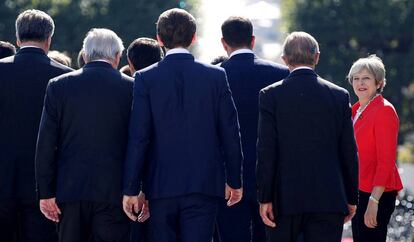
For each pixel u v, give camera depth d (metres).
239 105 20.36
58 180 18.27
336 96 18.08
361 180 20.69
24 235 19.59
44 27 19.58
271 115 17.88
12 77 19.25
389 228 33.75
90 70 18.55
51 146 18.14
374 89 20.86
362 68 20.84
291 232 18.09
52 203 18.22
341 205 17.83
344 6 85.44
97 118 18.28
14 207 19.33
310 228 18.03
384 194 20.70
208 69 18.42
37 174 18.11
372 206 20.33
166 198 17.94
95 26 82.00
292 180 17.81
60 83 18.39
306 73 18.16
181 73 18.25
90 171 18.19
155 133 18.11
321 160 17.83
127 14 82.81
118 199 18.27
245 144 20.31
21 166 19.17
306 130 17.83
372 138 20.53
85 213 18.34
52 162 18.14
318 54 18.45
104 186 18.19
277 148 17.92
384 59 84.38
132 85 18.69
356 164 18.11
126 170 17.75
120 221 18.47
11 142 19.19
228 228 20.34
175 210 18.08
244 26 20.64
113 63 18.89
